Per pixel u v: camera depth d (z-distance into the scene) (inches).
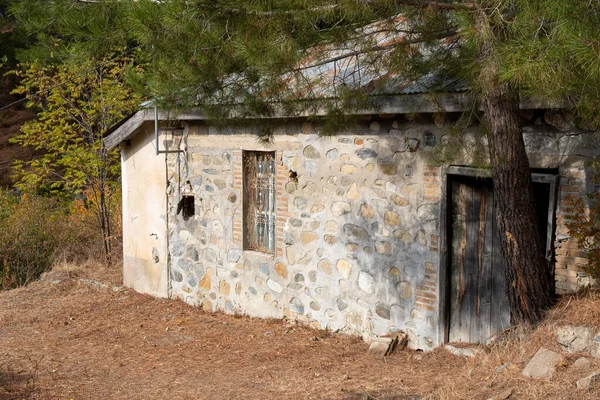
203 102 273.4
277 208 359.9
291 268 355.6
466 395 219.6
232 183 384.8
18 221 576.4
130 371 303.6
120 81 569.9
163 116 391.5
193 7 217.3
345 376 271.9
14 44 545.0
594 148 244.1
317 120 299.3
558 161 253.6
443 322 295.1
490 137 235.6
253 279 377.4
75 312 419.5
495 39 202.2
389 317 314.7
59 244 569.9
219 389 271.4
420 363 286.2
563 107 230.7
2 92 893.8
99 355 331.6
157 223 437.4
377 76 277.7
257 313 376.8
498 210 240.8
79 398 264.7
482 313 289.6
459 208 293.7
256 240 382.3
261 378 282.4
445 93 256.2
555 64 179.3
